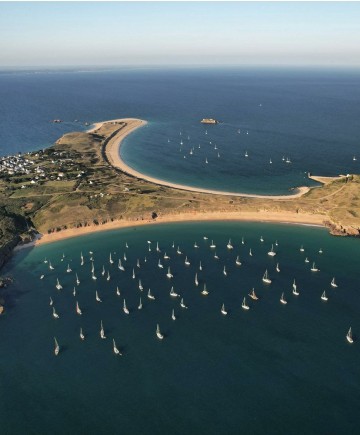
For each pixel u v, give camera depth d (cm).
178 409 10312
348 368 11356
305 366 11469
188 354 12088
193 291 15188
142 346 12494
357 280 15388
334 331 12781
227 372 11375
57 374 11550
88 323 13675
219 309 14100
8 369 11800
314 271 16075
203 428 9775
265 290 15038
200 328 13175
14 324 13750
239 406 10325
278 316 13588
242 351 12119
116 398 10694
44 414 10331
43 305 14750
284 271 16188
